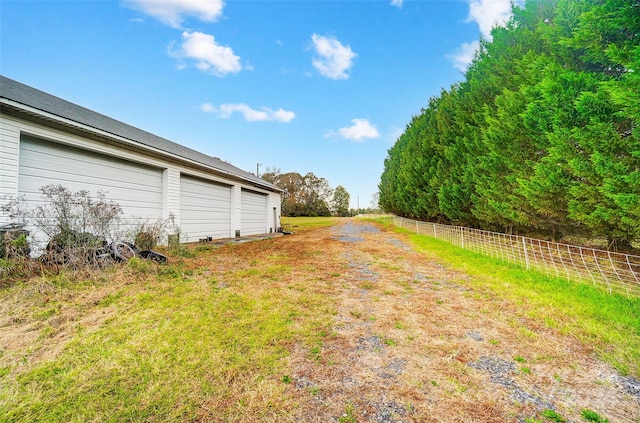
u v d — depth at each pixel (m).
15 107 5.01
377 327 3.01
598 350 2.52
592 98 4.56
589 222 5.09
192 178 10.09
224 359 2.32
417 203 15.37
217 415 1.70
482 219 9.30
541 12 7.44
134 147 7.57
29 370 2.14
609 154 4.62
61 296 3.60
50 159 5.92
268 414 1.71
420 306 3.65
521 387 2.02
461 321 3.18
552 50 6.09
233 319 3.13
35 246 4.93
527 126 6.16
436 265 6.25
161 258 5.69
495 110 8.51
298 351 2.49
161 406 1.77
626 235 4.94
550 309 3.47
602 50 5.07
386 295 4.11
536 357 2.42
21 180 5.42
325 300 3.84
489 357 2.42
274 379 2.07
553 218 6.66
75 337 2.66
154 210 8.48
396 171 21.39
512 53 8.01
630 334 2.79
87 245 4.69
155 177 8.55
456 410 1.77
